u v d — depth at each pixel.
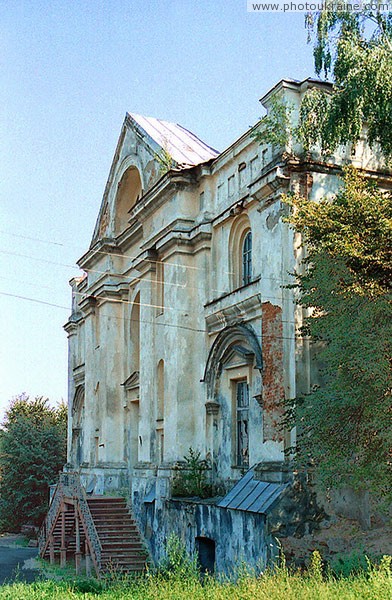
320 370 18.08
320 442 15.62
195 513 21.67
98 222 34.12
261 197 21.09
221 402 23.48
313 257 16.53
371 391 14.87
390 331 14.63
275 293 20.09
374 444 15.27
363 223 16.06
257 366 20.89
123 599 14.43
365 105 19.02
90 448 33.06
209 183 25.05
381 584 11.59
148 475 26.39
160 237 26.64
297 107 20.64
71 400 40.00
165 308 25.73
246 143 22.73
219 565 19.92
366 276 15.71
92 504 27.59
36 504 44.97
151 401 27.23
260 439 20.98
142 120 30.33
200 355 24.66
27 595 16.42
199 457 24.05
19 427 45.91
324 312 17.38
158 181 26.27
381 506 15.99
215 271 24.47
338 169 20.48
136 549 25.31
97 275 33.72
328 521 18.30
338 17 19.66
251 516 18.56
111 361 31.72
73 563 29.72
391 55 18.91
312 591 11.73
